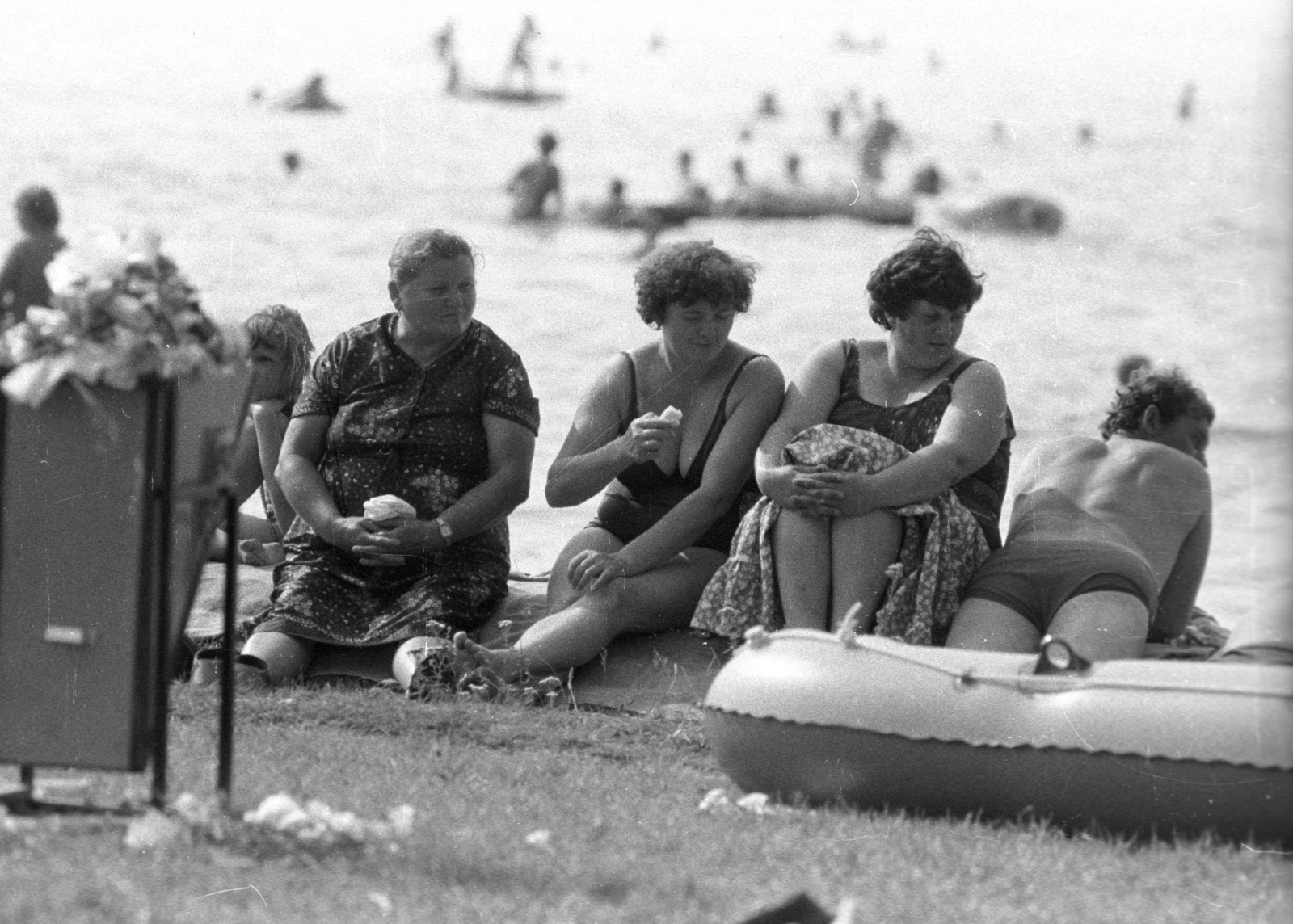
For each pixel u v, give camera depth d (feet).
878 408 72.23
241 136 387.96
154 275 41.78
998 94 356.38
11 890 36.42
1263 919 40.16
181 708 65.21
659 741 64.13
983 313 236.84
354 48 445.37
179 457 43.57
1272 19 45.03
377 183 364.79
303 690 70.28
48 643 41.32
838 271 306.14
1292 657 51.42
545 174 359.66
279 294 293.43
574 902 38.01
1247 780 46.57
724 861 43.57
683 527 74.18
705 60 438.40
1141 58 309.42
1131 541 68.39
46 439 41.32
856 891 40.96
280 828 41.86
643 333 276.21
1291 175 44.52
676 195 362.94
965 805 50.24
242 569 83.97
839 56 417.28
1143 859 45.44
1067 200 294.46
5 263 109.29
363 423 77.05
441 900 37.81
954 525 68.13
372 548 74.59
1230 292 212.02
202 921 35.37
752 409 75.15
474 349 77.77
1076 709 48.80
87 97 394.11
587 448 76.84
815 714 51.49
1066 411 191.31
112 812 43.78
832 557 68.39
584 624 72.90
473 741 62.28
